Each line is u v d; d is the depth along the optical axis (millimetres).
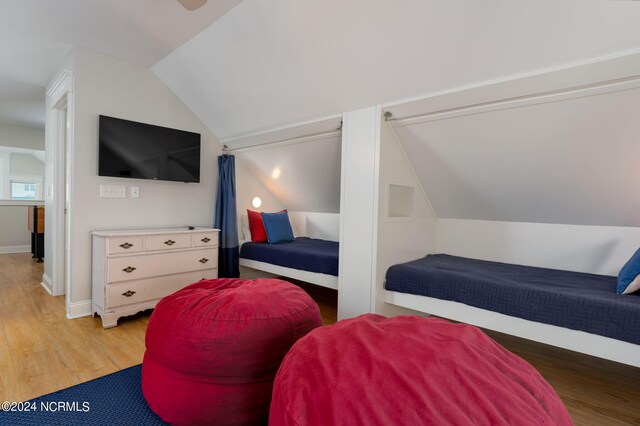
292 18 1962
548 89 1669
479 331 1206
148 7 2115
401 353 974
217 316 1371
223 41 2385
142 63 2965
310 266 2797
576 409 1600
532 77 1640
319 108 2543
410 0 1583
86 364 1876
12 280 3719
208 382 1312
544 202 2369
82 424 1378
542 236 2562
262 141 3275
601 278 2127
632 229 2195
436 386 835
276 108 2768
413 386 827
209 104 3168
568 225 2447
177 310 1443
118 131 2818
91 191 2736
